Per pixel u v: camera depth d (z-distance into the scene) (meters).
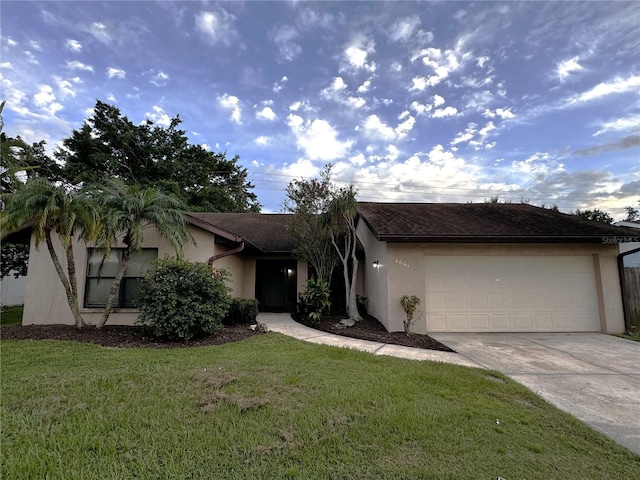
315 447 2.95
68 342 6.75
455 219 10.52
